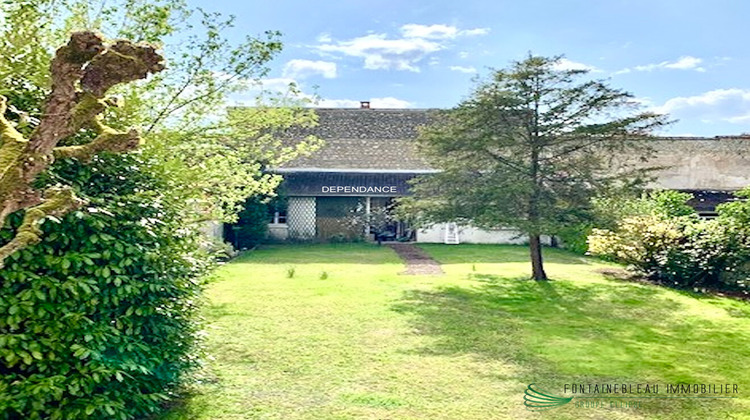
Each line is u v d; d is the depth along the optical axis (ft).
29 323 14.56
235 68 33.58
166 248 18.04
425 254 73.15
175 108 32.50
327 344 27.99
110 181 17.90
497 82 49.03
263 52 33.76
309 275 51.39
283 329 30.76
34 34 18.79
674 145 92.68
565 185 48.96
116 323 16.43
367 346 27.84
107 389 15.97
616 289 46.85
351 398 20.71
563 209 47.98
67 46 7.01
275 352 26.43
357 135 102.47
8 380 14.35
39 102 15.70
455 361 25.75
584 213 47.60
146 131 27.43
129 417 16.15
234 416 18.78
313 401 20.34
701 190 88.28
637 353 27.78
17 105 15.47
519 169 49.65
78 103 7.48
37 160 7.60
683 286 48.47
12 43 17.61
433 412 19.56
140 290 16.65
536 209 47.75
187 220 21.03
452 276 52.65
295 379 22.72
